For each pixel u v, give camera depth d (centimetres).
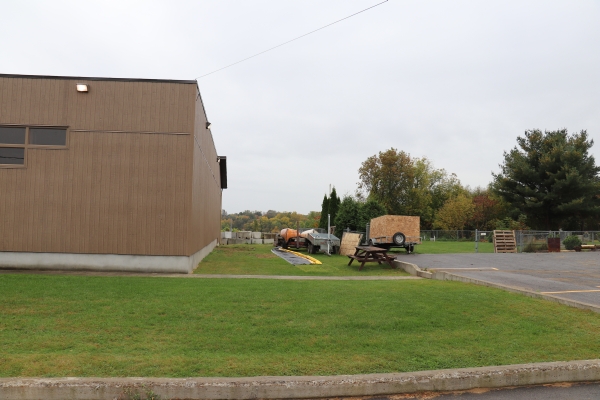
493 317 782
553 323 744
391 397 498
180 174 1474
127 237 1452
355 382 497
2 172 1438
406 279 1373
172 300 902
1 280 1119
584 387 534
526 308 838
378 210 3206
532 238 2931
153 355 570
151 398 466
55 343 612
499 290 1043
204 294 971
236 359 561
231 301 899
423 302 902
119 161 1462
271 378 496
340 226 3169
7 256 1432
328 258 2247
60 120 1453
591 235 3269
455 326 730
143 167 1466
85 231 1445
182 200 1470
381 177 6044
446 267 1758
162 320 749
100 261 1445
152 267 1448
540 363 562
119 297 926
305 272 1569
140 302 880
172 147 1477
